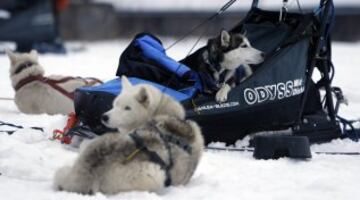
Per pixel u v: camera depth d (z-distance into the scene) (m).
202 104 21.95
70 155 20.39
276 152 20.70
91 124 21.83
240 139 23.20
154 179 14.80
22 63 29.45
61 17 126.19
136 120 16.72
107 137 14.80
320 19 23.62
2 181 16.61
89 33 129.12
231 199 15.45
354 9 117.50
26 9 79.06
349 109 34.16
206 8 128.00
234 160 20.38
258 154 20.75
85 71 54.19
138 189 14.72
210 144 22.73
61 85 29.36
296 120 23.45
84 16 128.38
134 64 22.89
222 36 26.83
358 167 19.64
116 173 14.34
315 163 20.02
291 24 26.20
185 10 130.25
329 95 24.41
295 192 16.30
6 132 23.25
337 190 16.50
